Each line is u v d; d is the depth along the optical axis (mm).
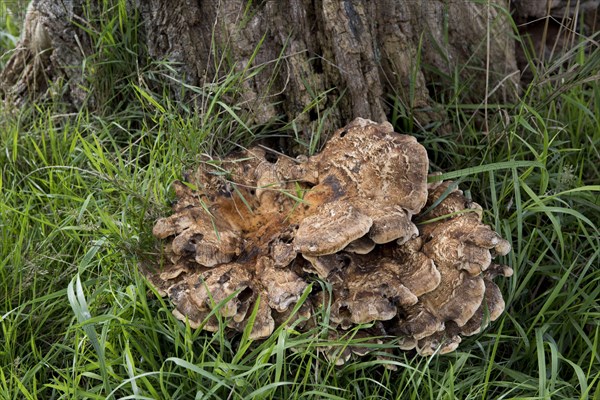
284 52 1830
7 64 2086
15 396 1581
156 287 1674
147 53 1914
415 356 1623
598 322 1654
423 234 1699
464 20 1897
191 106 1882
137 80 1926
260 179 1737
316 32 1820
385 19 1848
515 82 1945
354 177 1706
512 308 1724
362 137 1726
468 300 1628
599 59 1817
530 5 1974
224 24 1829
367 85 1829
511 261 1717
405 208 1666
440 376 1640
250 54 1838
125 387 1604
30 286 1722
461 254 1638
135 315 1669
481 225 1661
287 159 1759
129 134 1875
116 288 1699
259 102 1845
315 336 1606
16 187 1887
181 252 1642
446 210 1715
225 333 1636
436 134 1886
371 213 1650
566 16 1884
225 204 1738
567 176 1777
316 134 1822
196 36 1855
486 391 1609
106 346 1604
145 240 1716
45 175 1887
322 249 1603
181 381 1615
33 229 1789
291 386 1624
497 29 1921
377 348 1621
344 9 1787
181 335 1630
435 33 1886
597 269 1741
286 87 1845
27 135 1917
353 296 1617
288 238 1657
